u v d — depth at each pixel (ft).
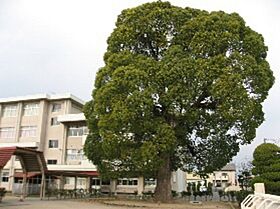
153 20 77.20
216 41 70.54
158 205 69.31
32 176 99.81
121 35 78.43
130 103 65.57
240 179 114.42
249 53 75.10
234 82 65.98
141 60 70.95
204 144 81.82
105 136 68.80
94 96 79.56
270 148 63.31
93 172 114.83
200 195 108.17
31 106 146.61
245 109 67.26
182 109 70.85
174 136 67.00
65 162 134.31
